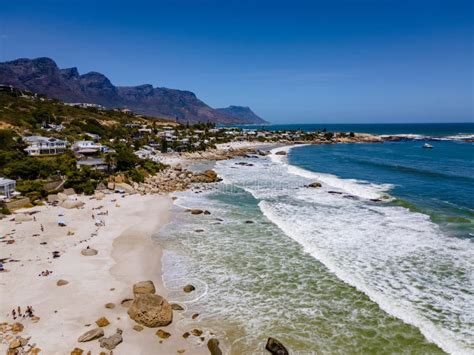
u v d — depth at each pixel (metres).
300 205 47.25
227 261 29.28
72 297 22.48
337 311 21.64
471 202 45.47
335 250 30.72
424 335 19.14
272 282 25.48
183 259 29.73
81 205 46.09
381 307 21.80
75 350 17.39
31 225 37.09
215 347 17.97
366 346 18.47
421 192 52.31
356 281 24.98
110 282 24.81
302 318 21.02
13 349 17.11
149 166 75.12
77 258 28.81
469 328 19.62
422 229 35.62
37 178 58.62
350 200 49.47
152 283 24.14
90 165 68.94
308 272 26.95
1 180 47.44
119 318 20.41
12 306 21.19
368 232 35.19
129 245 32.53
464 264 27.39
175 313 21.48
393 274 26.02
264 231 36.84
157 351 17.94
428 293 23.28
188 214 43.81
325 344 18.69
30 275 25.34
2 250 29.88
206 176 70.06
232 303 22.77
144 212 44.53
